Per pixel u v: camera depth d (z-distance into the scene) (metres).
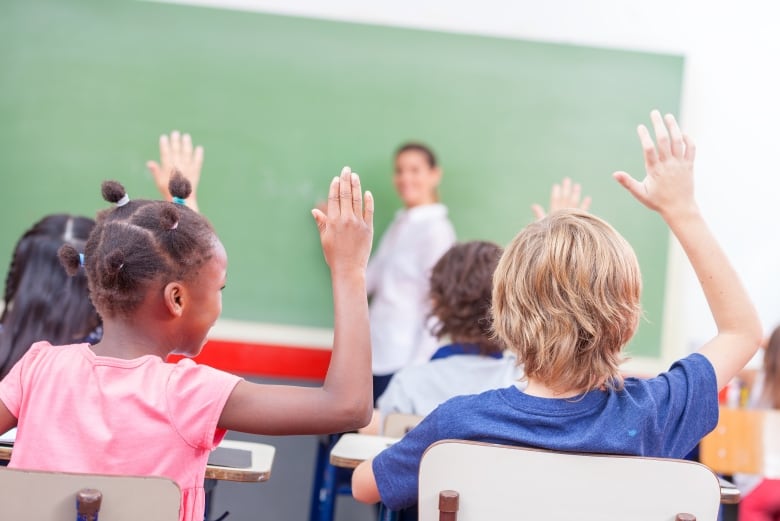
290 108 3.75
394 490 1.28
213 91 3.73
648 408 1.23
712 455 2.46
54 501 1.05
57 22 3.67
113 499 1.05
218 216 3.76
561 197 2.54
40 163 3.68
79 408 1.14
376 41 3.75
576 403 1.22
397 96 3.77
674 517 1.17
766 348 2.84
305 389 1.12
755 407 2.94
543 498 1.16
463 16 3.76
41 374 1.18
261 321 3.77
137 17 3.70
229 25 3.73
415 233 3.74
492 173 3.79
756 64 3.74
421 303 3.73
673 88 3.76
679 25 3.77
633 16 3.77
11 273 2.05
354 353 1.10
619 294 1.24
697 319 3.79
